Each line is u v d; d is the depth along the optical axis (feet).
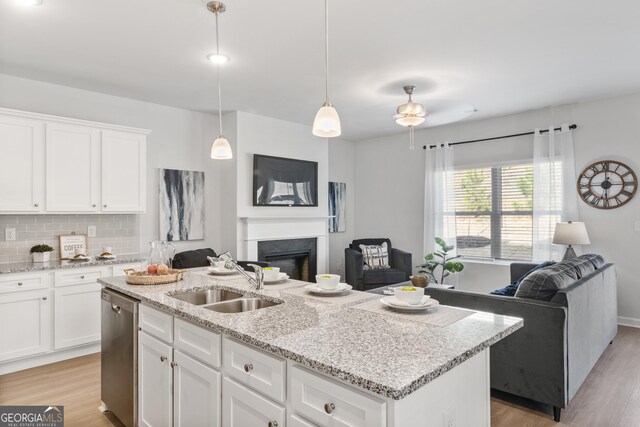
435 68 11.46
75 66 11.05
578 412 8.16
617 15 8.50
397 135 20.74
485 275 17.60
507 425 7.67
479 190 17.98
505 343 8.32
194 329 5.47
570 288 8.29
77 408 8.37
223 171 16.31
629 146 14.15
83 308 11.29
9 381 9.68
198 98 14.08
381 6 8.05
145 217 14.29
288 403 4.05
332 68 11.39
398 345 4.08
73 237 12.56
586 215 15.05
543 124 15.93
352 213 22.59
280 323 4.90
